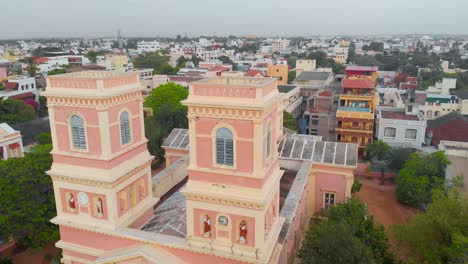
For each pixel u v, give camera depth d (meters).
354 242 28.58
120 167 29.48
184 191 25.34
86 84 27.42
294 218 35.69
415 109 82.38
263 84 23.55
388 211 55.84
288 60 193.50
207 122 24.20
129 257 26.92
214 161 24.73
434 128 78.94
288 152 47.75
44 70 165.50
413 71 155.38
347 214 36.12
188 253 26.69
